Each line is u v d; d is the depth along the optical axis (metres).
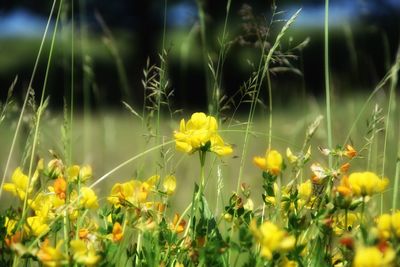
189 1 6.88
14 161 0.91
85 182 0.76
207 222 0.75
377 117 0.78
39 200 0.74
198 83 6.72
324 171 0.72
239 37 0.86
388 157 1.01
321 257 0.71
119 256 0.71
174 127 0.84
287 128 1.11
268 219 0.74
